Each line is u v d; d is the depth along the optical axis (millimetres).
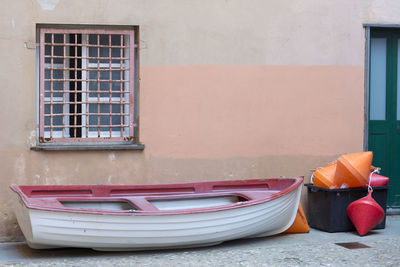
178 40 7105
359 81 7645
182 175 7137
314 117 7516
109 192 6574
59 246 5855
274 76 7391
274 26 7383
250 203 6141
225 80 7250
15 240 6676
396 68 7969
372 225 6816
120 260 5727
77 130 7027
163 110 7078
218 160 7238
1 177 6629
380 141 7926
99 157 6887
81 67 6984
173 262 5617
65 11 6770
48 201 6000
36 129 6762
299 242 6504
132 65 7031
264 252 6016
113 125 7000
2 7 6617
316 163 7520
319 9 7512
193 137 7164
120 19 6926
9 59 6641
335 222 6984
